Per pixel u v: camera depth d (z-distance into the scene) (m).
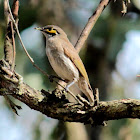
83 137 13.12
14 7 7.79
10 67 6.98
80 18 13.33
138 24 14.07
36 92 6.77
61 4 13.05
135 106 6.05
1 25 10.20
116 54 14.45
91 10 13.37
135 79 15.16
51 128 12.84
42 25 12.58
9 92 6.75
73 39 13.08
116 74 14.98
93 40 13.92
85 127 13.80
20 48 11.85
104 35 13.85
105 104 6.23
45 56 12.06
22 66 11.81
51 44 9.27
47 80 11.90
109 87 14.58
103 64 14.38
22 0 11.88
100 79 14.42
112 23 13.69
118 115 6.21
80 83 9.41
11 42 7.45
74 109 6.51
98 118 6.40
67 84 9.39
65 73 9.20
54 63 9.24
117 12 13.55
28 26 12.12
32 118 12.71
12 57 7.30
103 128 13.77
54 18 12.80
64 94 6.64
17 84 6.66
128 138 13.35
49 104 6.66
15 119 12.44
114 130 13.61
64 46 9.19
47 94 6.71
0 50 9.88
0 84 6.77
